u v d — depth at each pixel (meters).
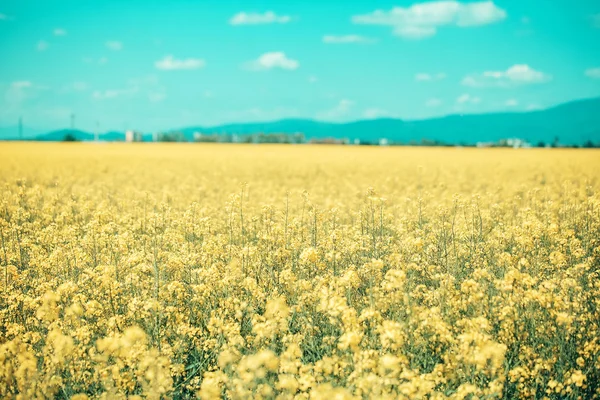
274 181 28.73
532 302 6.22
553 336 6.11
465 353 5.24
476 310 6.58
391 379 4.80
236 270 7.93
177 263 8.65
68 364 5.58
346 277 6.79
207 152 59.19
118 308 7.66
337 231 9.30
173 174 31.25
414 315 5.93
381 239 10.16
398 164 39.69
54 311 6.48
